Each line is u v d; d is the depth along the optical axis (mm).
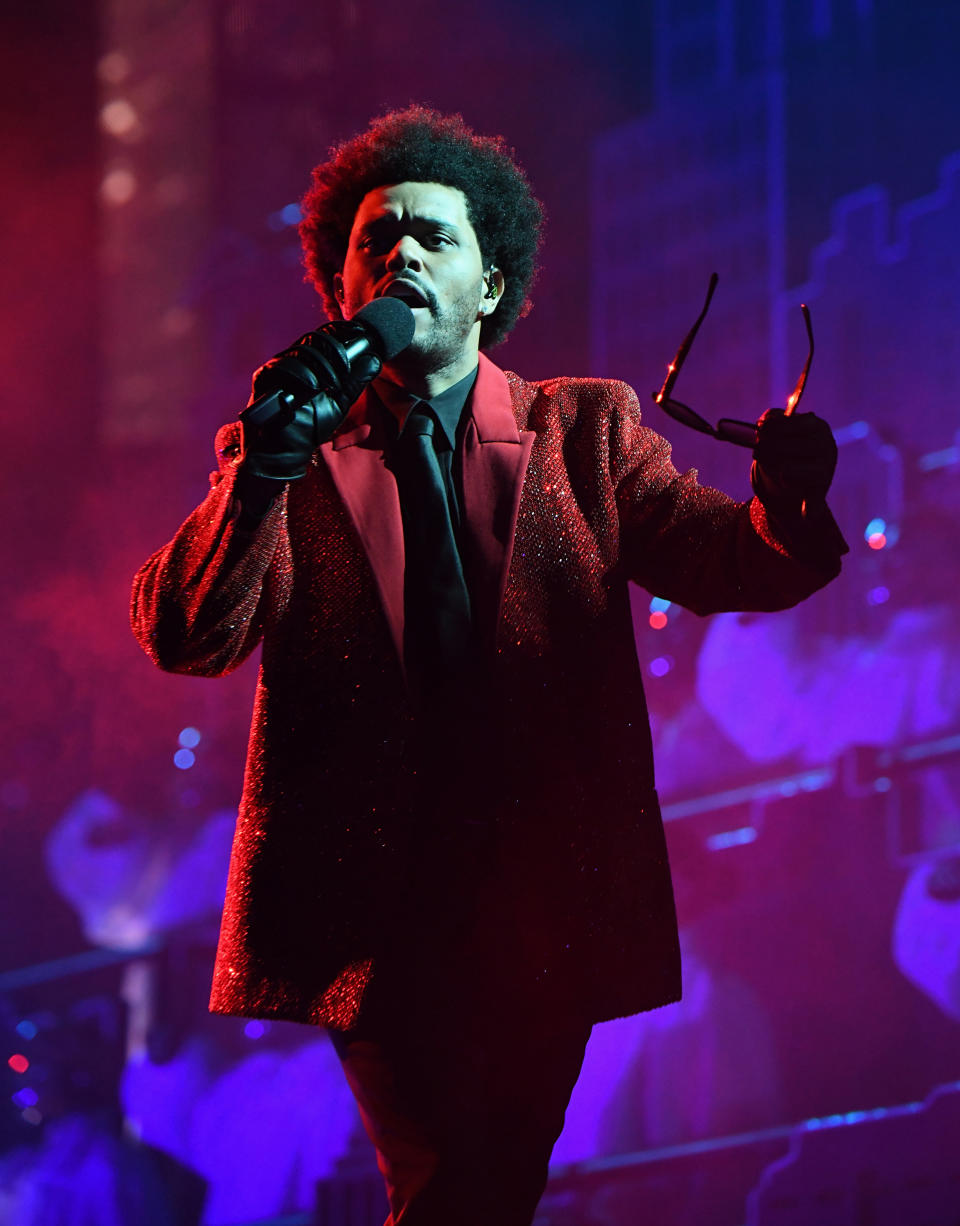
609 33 20469
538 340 20875
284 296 22781
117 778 19906
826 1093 13914
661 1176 13336
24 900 19406
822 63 18953
